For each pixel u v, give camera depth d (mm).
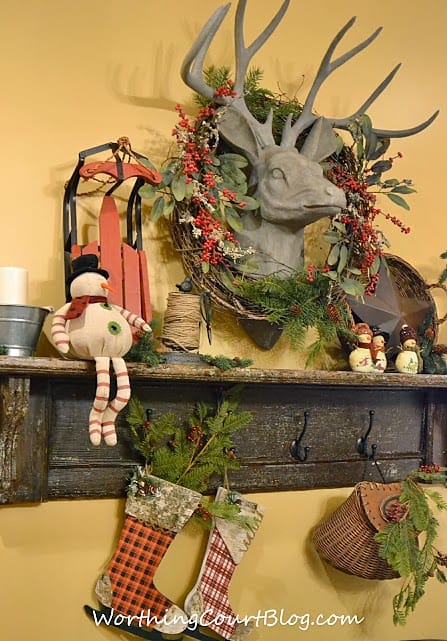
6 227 1479
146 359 1354
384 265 1752
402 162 2014
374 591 1803
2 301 1336
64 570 1434
